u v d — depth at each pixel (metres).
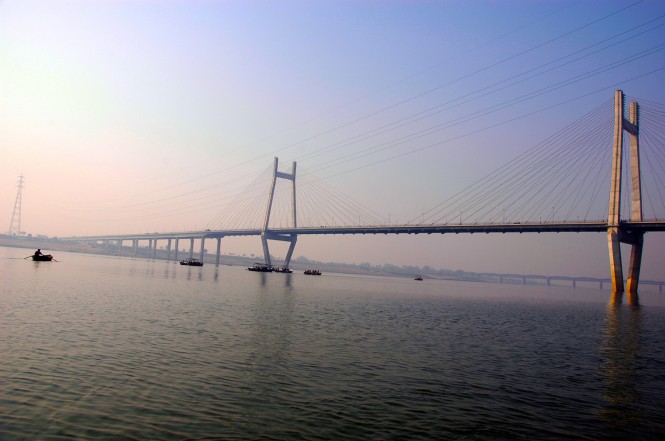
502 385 19.52
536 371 22.62
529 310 63.75
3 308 31.97
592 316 56.97
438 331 35.28
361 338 29.41
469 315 50.84
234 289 66.38
